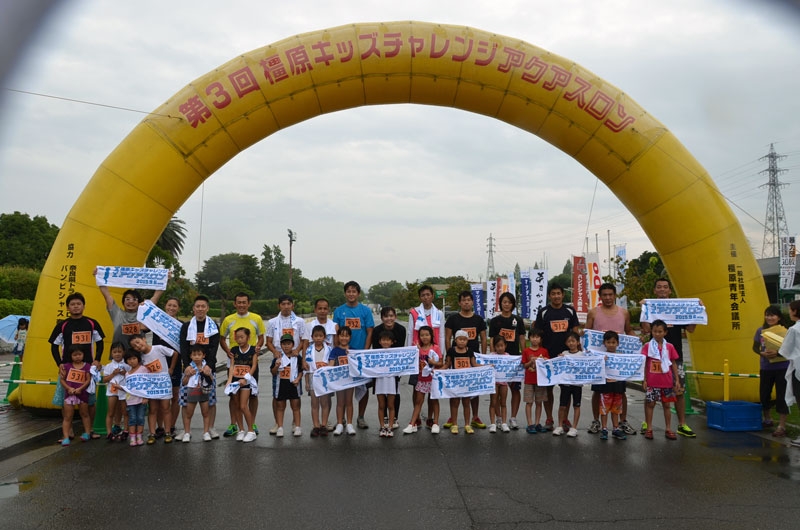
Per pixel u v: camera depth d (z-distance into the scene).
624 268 25.48
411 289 54.88
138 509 5.08
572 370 7.86
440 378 7.90
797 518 4.87
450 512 5.01
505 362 8.14
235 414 7.92
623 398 7.98
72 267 9.14
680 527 4.68
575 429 7.88
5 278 28.38
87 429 7.63
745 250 10.09
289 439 7.73
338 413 8.12
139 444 7.36
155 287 8.36
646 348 7.87
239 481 5.86
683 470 6.25
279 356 8.13
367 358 7.84
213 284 76.56
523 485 5.75
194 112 9.68
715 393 9.97
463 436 7.91
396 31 10.13
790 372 7.39
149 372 7.45
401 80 10.27
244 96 9.84
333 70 10.04
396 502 5.26
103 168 9.51
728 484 5.77
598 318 8.61
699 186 10.06
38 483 5.80
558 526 4.71
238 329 7.66
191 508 5.10
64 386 7.45
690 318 8.37
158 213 9.70
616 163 10.37
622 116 10.17
